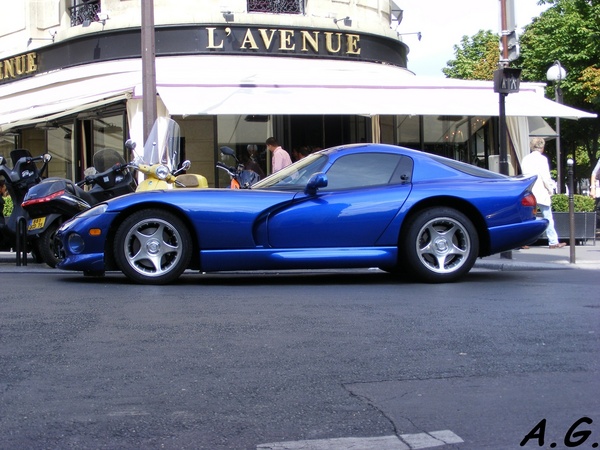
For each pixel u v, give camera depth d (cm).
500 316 558
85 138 1695
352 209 731
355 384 388
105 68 1578
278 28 1593
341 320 542
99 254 728
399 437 317
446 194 748
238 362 428
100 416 343
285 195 730
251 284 755
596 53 2983
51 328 512
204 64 1541
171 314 562
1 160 964
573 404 358
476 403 360
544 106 1409
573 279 797
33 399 366
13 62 1805
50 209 909
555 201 1363
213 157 1577
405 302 623
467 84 1461
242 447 307
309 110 1272
